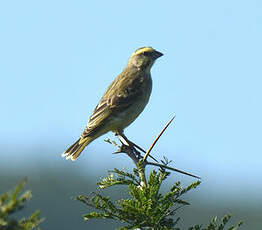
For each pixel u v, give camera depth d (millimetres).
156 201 6188
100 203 6145
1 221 4258
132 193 6223
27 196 4383
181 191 6285
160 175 6379
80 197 6121
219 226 6141
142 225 6211
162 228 6117
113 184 6426
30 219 4633
